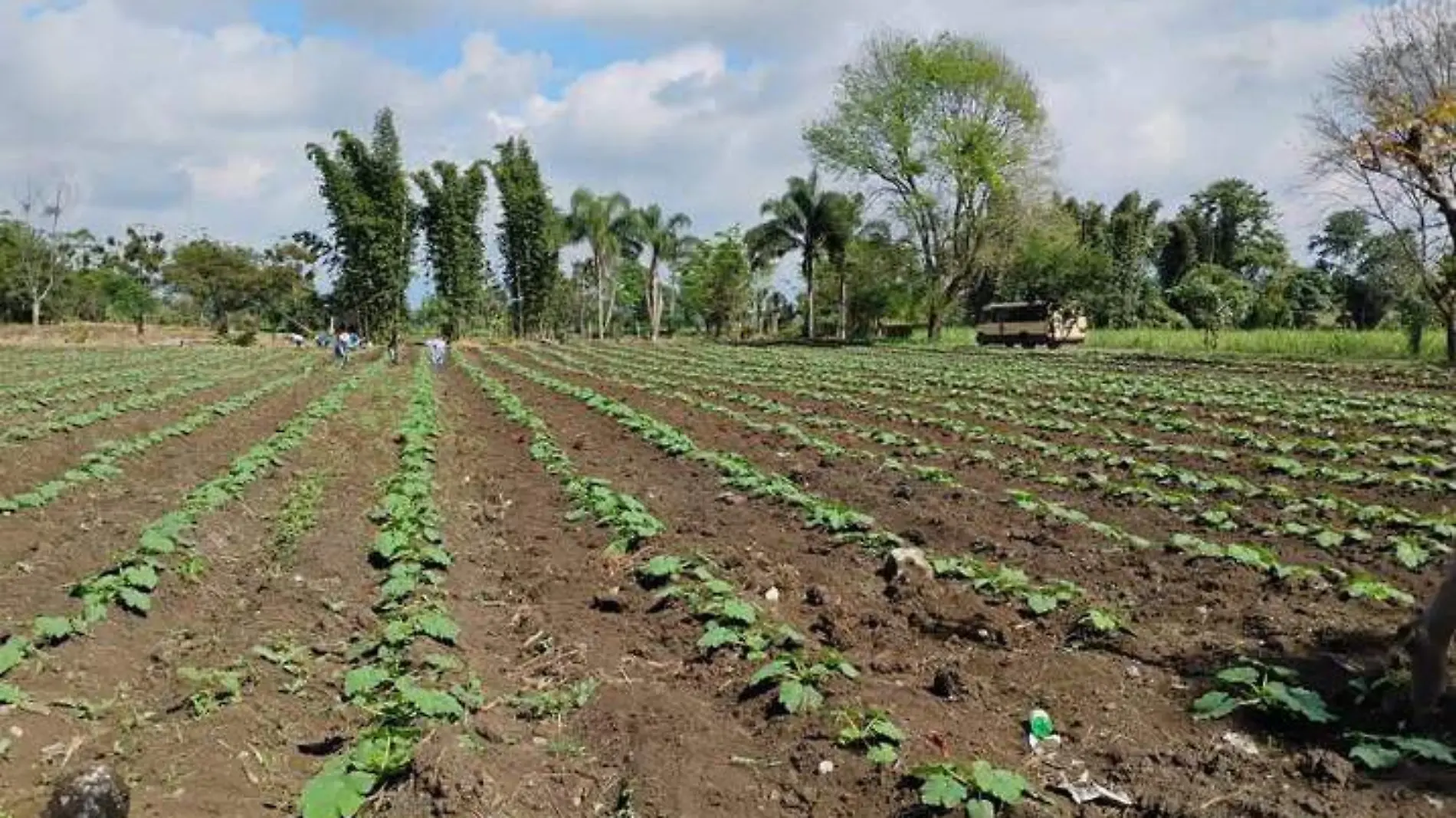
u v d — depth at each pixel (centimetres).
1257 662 812
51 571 1060
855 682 802
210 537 1213
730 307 8662
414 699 725
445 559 1138
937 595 1026
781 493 1448
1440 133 3303
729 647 881
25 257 7275
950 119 6144
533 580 1136
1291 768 664
